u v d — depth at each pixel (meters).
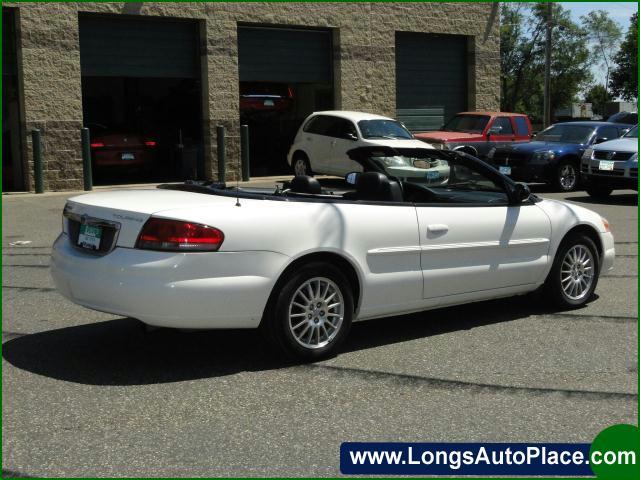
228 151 20.41
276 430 4.34
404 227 5.86
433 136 19.83
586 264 7.23
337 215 5.55
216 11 19.72
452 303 6.28
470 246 6.23
